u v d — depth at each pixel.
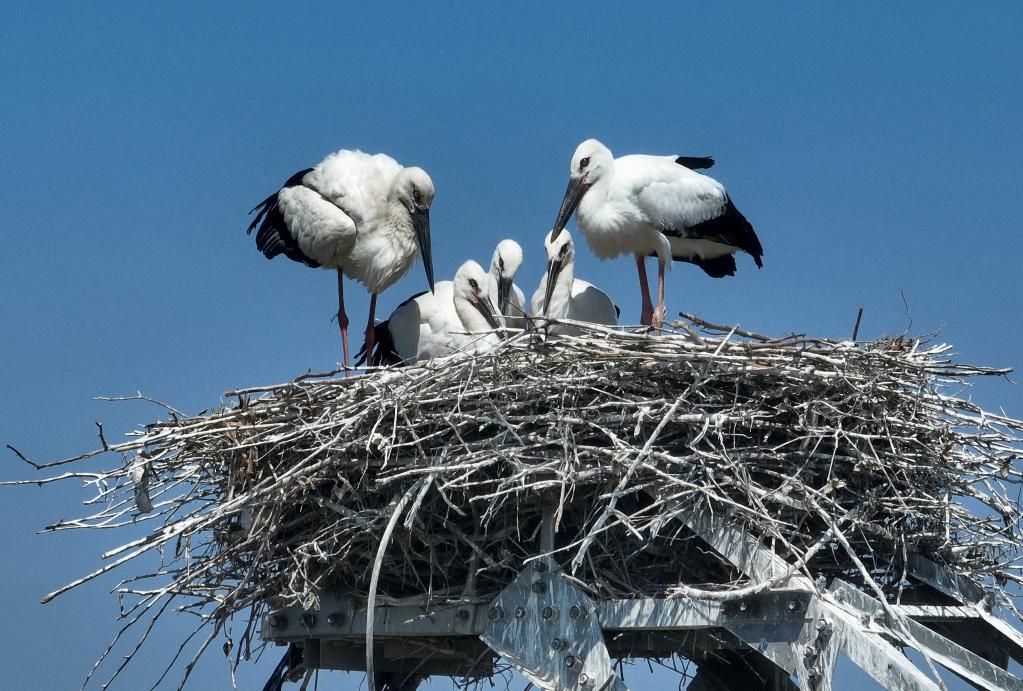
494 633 10.62
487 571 11.38
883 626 10.59
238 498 10.86
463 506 11.27
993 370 11.53
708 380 11.09
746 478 10.68
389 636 11.64
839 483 10.90
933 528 11.95
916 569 11.84
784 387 11.13
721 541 10.54
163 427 11.84
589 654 10.40
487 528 11.27
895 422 11.30
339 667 12.63
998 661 11.91
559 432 10.86
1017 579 12.35
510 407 11.03
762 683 12.78
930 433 11.60
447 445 10.88
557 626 10.54
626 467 10.52
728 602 10.34
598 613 10.59
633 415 10.80
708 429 10.95
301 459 11.49
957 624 12.20
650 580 11.30
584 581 11.03
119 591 11.24
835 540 11.74
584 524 10.95
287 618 11.97
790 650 10.16
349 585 11.81
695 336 11.37
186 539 11.67
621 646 11.88
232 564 11.91
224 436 11.59
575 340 11.35
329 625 11.70
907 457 11.41
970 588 11.77
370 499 11.48
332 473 11.20
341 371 12.34
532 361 11.38
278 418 11.60
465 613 11.01
